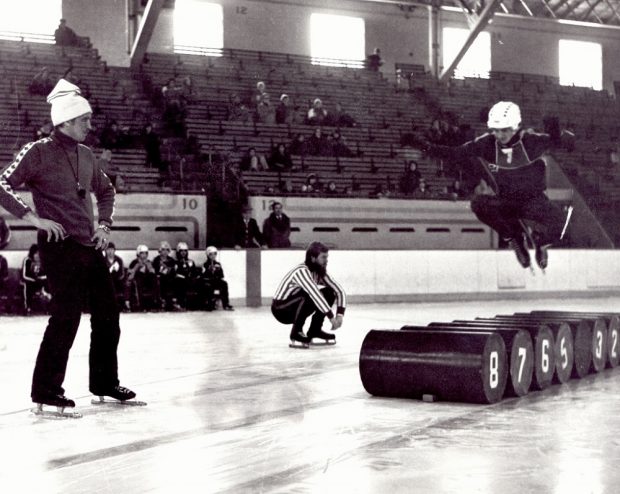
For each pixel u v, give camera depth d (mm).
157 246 20844
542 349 6617
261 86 25625
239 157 23859
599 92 34656
